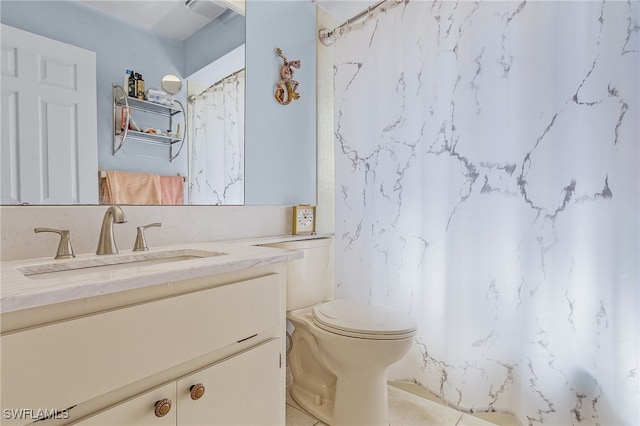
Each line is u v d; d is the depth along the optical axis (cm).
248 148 155
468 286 133
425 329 147
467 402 133
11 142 89
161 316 68
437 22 143
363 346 118
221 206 142
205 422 76
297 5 181
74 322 56
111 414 61
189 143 130
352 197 175
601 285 107
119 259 93
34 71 93
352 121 174
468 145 134
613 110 104
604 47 106
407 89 154
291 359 162
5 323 51
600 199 107
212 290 77
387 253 161
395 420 142
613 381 105
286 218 174
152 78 120
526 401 121
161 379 69
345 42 178
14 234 89
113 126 109
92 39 105
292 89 174
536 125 119
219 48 142
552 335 116
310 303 158
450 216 139
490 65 128
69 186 99
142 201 116
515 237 124
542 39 117
